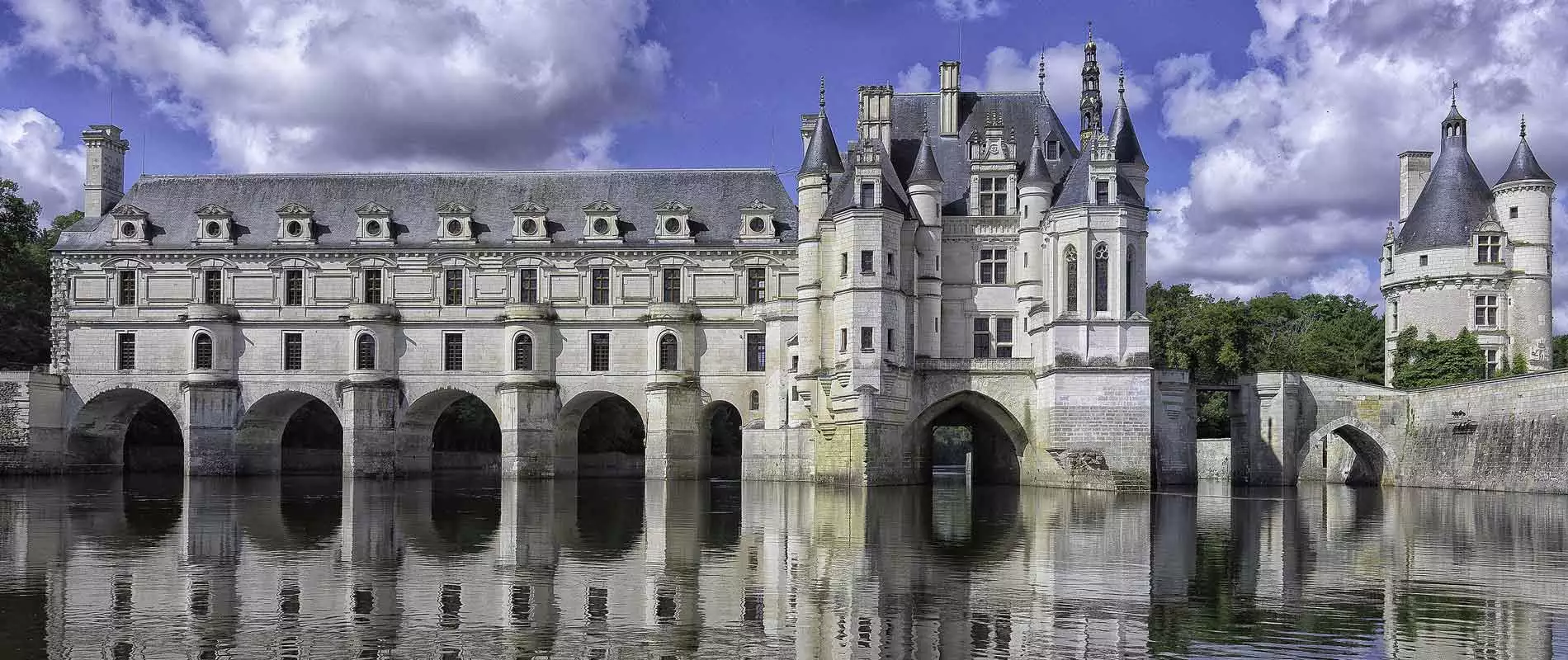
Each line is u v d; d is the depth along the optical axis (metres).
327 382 98.50
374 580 33.69
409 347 98.62
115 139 105.50
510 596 31.20
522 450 95.75
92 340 99.50
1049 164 86.69
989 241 84.38
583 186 101.94
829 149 85.56
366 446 96.50
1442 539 43.75
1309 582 33.38
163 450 111.88
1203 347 104.62
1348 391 87.25
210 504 62.38
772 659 24.77
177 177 104.19
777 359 90.75
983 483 90.69
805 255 84.12
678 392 95.31
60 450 99.06
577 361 97.81
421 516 54.56
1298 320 133.38
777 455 87.75
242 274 99.44
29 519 52.22
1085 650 25.52
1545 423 70.56
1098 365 75.25
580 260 98.25
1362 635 26.84
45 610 29.25
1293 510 57.75
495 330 98.31
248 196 102.62
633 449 120.75
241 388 98.62
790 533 45.53
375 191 102.50
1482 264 94.56
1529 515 54.78
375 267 99.19
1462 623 28.03
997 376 80.31
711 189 100.75
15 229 97.06
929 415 82.06
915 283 81.88
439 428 119.25
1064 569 35.56
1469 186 97.50
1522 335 94.50
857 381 77.75
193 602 30.36
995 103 90.12
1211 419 116.44
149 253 99.62
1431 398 83.69
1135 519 51.84
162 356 99.00
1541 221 94.75
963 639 26.48
